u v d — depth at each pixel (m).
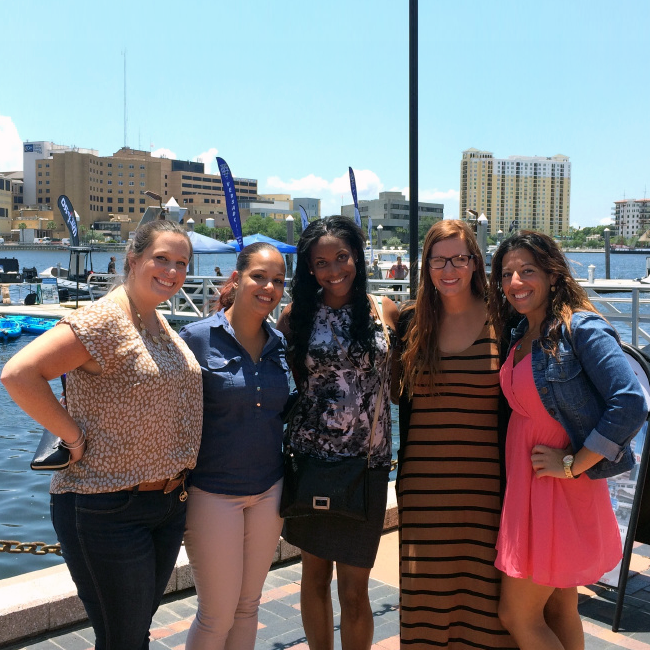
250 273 2.89
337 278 2.97
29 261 93.06
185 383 2.60
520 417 2.78
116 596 2.43
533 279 2.74
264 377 2.87
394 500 5.32
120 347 2.39
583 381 2.63
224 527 2.80
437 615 2.98
